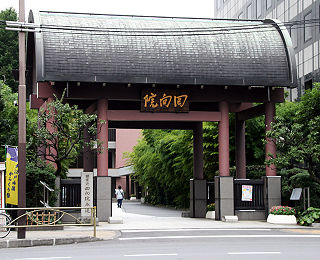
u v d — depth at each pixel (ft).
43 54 79.66
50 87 83.30
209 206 96.17
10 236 60.03
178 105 86.53
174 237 60.03
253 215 87.35
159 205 174.19
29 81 100.63
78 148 95.71
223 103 88.79
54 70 79.56
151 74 82.53
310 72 126.52
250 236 60.95
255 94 89.45
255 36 89.04
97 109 85.66
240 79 85.15
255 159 114.32
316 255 43.62
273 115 89.86
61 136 78.28
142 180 182.80
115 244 53.52
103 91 84.99
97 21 86.28
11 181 70.13
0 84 105.91
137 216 108.37
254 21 93.86
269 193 86.84
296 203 86.89
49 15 85.46
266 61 86.69
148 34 85.76
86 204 77.87
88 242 56.65
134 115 85.97
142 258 41.70
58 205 81.15
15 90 174.91
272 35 89.76
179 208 149.69
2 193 69.41
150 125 101.65
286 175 92.12
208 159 115.55
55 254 45.24
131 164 199.11
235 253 44.80
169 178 141.38
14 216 73.67
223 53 85.92
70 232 66.13
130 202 214.69
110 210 84.07
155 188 180.45
